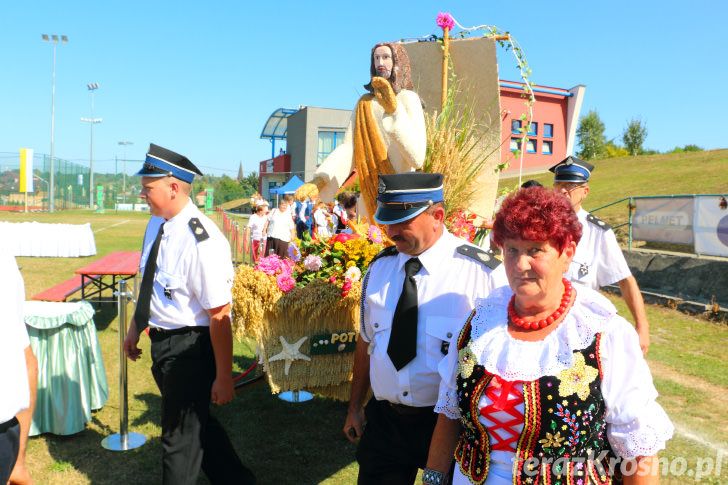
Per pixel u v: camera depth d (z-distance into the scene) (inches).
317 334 135.5
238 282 130.7
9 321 70.1
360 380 100.3
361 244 137.4
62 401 155.9
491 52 179.8
